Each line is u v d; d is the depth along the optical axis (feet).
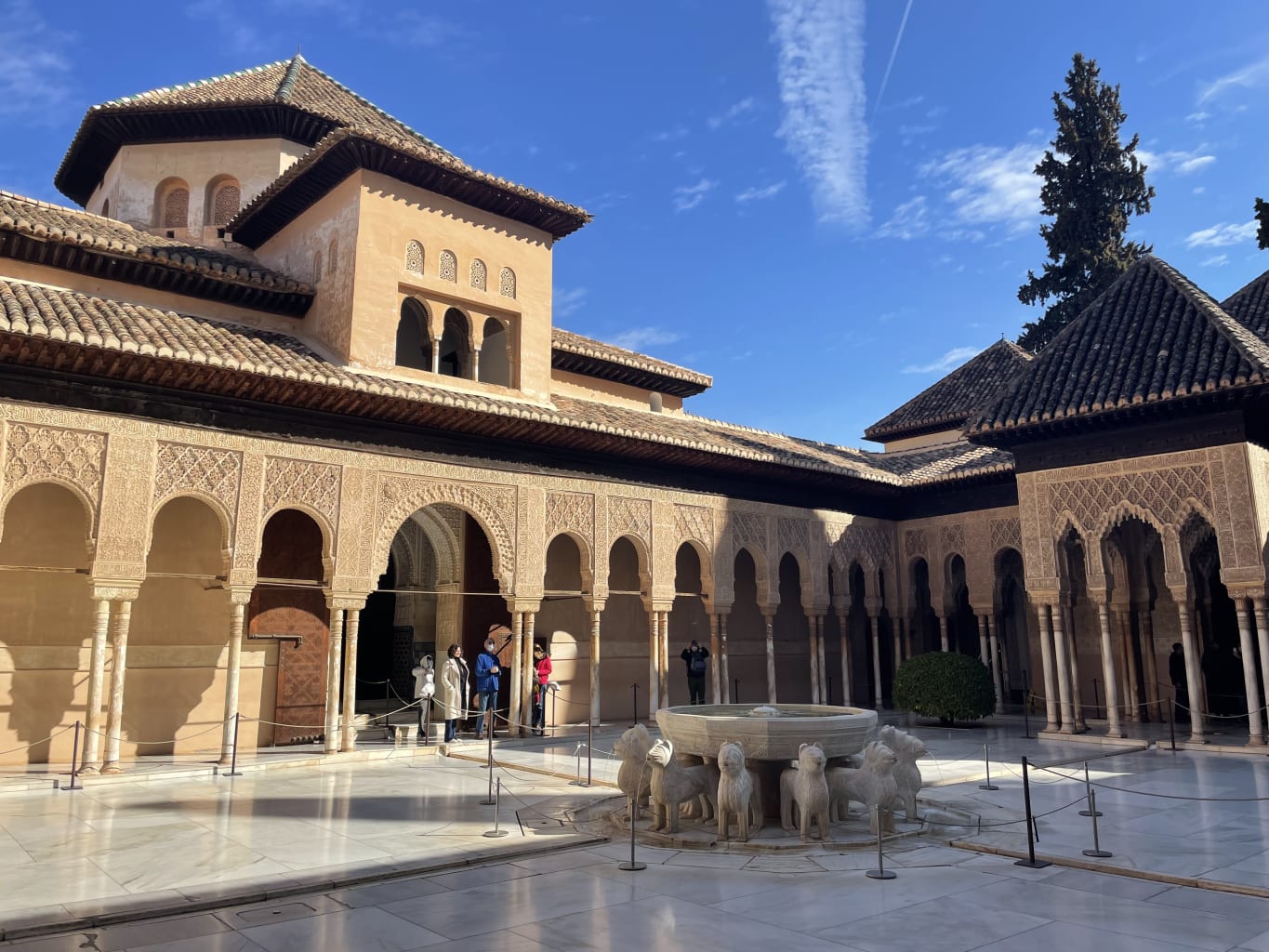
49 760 31.96
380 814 23.20
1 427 28.35
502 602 45.50
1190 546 45.65
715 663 48.16
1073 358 43.24
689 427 52.01
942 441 66.39
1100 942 13.24
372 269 38.58
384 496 36.76
